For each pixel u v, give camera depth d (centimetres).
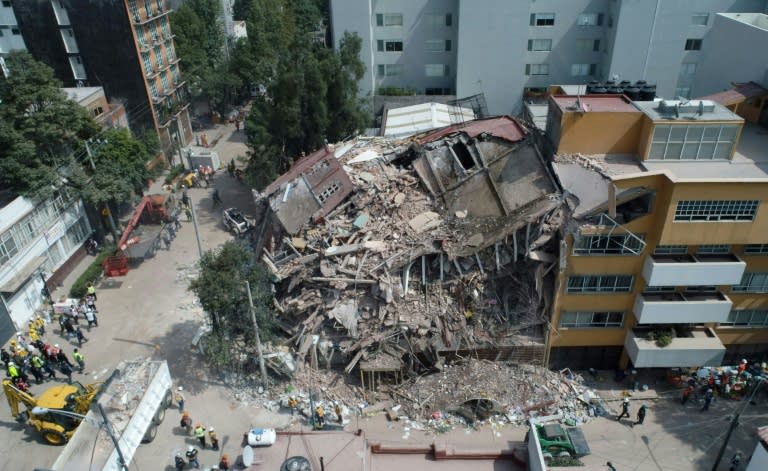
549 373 3253
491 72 6188
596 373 3328
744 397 3173
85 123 4275
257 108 4906
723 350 3011
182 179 5681
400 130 4866
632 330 3162
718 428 2997
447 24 6219
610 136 3073
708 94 4053
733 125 2873
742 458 2803
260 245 3747
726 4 5572
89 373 3353
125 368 3012
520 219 3153
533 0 5866
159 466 2789
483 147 3528
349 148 4241
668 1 5531
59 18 5181
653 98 3472
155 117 5731
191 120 7369
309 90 4528
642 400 3178
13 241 3669
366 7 6022
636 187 2769
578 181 3027
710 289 3091
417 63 6481
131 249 4338
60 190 4153
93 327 3741
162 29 6019
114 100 5581
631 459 2817
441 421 3011
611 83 3675
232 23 9369
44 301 3944
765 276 3025
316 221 3538
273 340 3152
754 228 2783
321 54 4656
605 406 3119
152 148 5388
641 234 2883
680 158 2988
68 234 4288
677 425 3017
